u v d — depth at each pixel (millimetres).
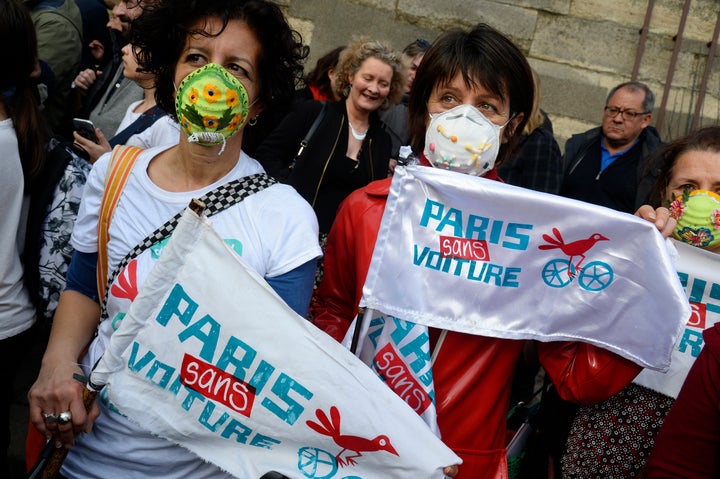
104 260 1787
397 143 4359
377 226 1950
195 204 1562
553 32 5285
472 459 1901
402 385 1825
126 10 4086
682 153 2111
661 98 5266
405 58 4062
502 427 1969
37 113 2375
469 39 1963
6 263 2322
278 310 1600
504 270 1861
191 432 1630
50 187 2396
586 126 5340
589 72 5301
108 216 1755
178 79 1758
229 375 1616
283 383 1614
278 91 1835
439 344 1901
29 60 2332
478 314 1856
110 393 1615
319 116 3932
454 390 1892
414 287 1843
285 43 1777
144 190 1735
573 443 1984
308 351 1609
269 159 3871
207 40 1702
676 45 5137
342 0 5398
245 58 1720
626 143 4395
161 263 1574
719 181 2039
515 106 1995
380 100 3943
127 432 1680
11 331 2377
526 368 2404
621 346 1802
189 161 1715
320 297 2139
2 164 2268
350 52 3992
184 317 1598
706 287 1995
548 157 4074
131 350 1604
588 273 1834
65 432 1634
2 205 2293
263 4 1719
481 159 1947
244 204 1698
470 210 1860
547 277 1861
